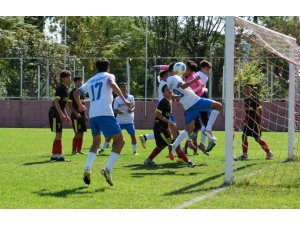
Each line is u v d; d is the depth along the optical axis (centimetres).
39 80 3762
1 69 3794
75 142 1658
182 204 845
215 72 3616
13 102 3784
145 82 3612
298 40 4841
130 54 5681
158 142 1366
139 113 3631
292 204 848
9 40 4253
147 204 846
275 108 3122
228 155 1038
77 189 984
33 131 3048
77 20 4981
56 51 4309
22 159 1511
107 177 1002
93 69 4350
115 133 1006
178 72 1365
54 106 1458
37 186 1014
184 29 5247
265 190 970
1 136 2572
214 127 3469
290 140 1523
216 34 5197
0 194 930
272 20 4994
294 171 1237
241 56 1630
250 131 1530
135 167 1330
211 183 1055
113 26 6097
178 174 1197
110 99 1011
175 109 3562
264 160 1506
